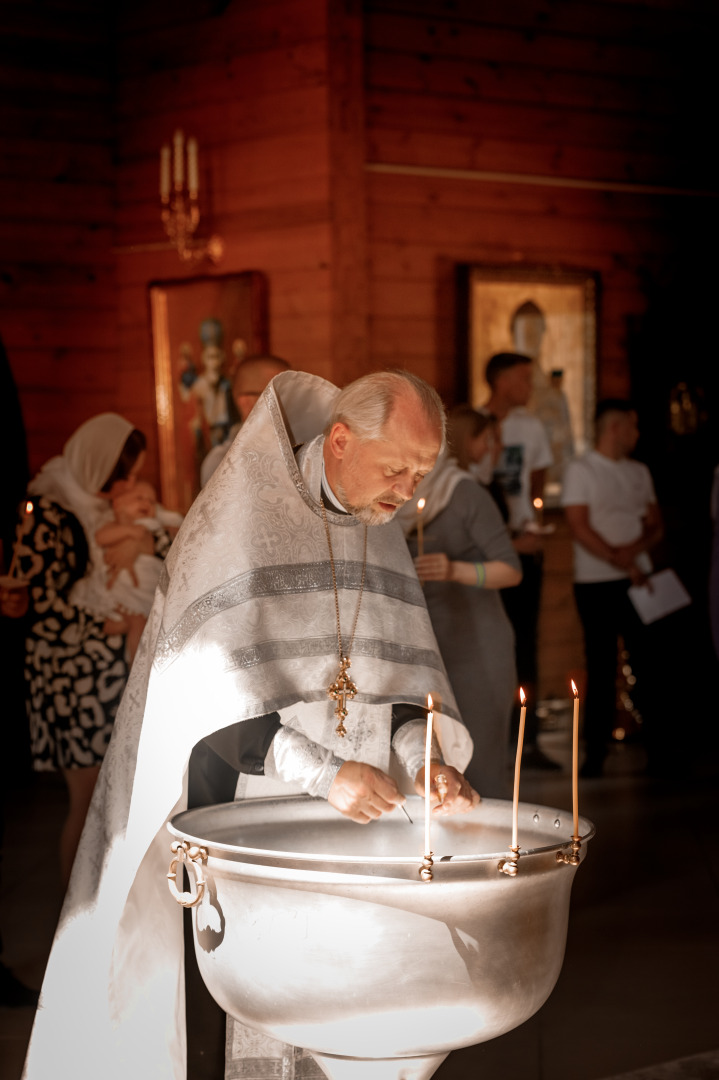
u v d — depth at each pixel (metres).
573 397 7.34
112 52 7.25
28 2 7.07
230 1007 1.80
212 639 1.99
